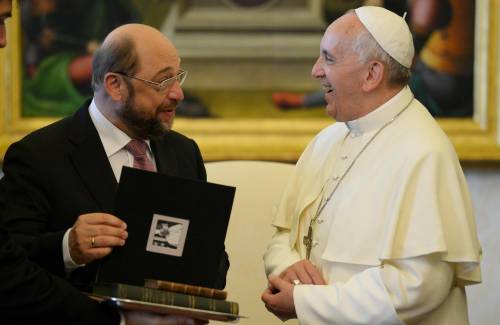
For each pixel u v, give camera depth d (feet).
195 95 22.71
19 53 22.56
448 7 22.72
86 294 15.43
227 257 18.12
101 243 15.01
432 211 15.67
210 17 22.82
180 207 15.37
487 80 22.45
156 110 16.98
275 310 16.16
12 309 14.98
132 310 15.40
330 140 17.76
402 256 15.67
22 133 22.39
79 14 22.79
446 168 16.06
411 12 22.75
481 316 22.54
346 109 16.81
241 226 20.35
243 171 20.67
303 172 17.92
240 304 20.01
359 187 16.43
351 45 16.53
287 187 17.95
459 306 16.20
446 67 22.65
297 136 22.54
